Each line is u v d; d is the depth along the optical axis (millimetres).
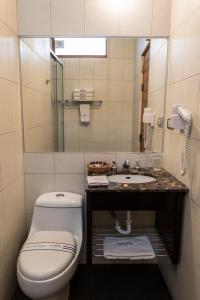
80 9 1723
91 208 1471
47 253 1368
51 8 1711
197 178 1293
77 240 1656
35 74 1806
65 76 1862
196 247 1302
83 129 1904
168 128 1767
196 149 1299
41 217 1724
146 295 1706
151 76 1845
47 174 1872
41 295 1236
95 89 1888
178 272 1560
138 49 1824
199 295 1263
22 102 1803
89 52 1840
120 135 1915
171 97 1703
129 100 1897
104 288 1760
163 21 1747
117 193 1462
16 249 1685
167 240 1664
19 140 1752
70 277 1343
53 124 1868
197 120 1274
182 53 1491
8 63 1526
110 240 1714
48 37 1753
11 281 1594
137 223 1972
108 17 1738
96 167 1704
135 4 1729
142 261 2018
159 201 1486
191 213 1370
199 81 1248
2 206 1423
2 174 1421
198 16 1264
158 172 1769
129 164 1858
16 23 1685
